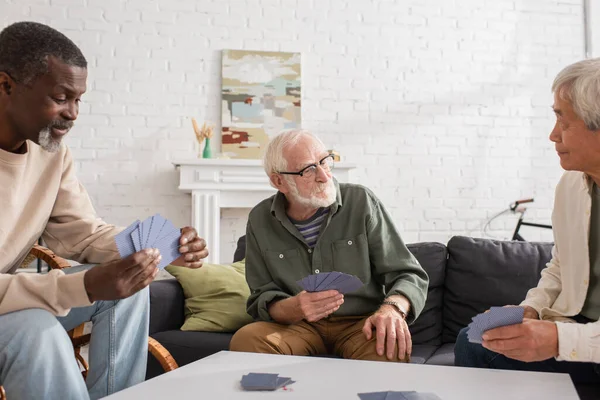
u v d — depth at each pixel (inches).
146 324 62.6
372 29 181.8
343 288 63.6
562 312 63.7
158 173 169.5
